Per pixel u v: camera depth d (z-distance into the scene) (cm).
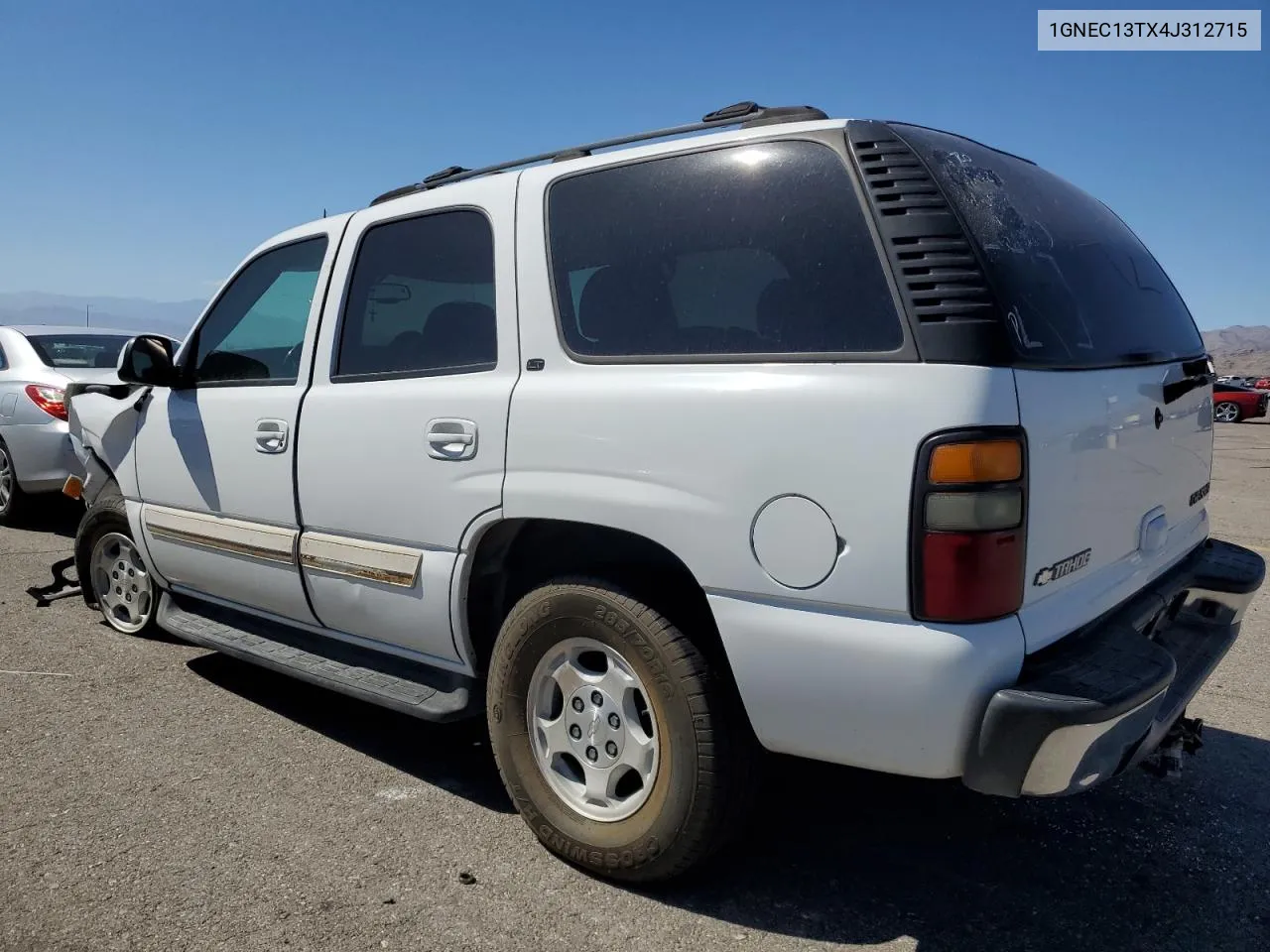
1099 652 234
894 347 221
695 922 257
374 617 329
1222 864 291
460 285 309
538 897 269
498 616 312
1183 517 309
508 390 284
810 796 329
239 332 390
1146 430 271
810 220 240
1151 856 295
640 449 252
